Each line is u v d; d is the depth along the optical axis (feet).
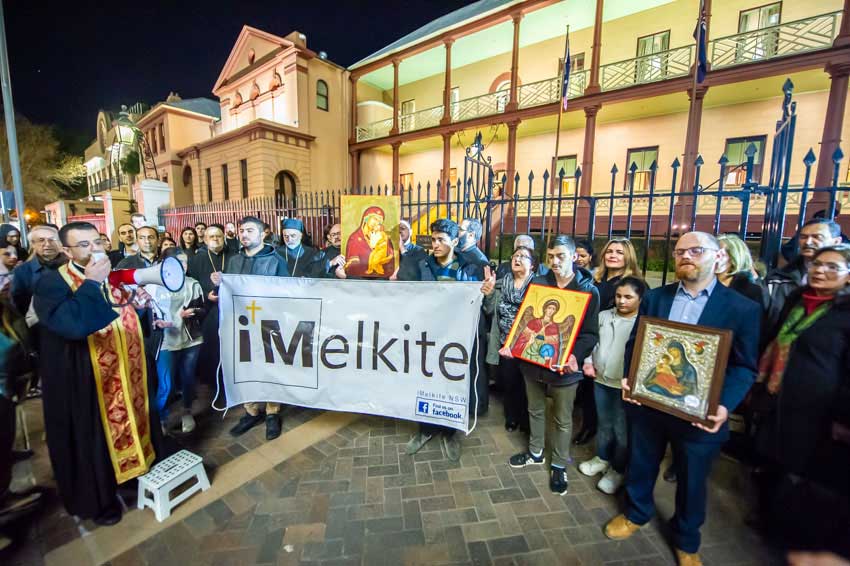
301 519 7.64
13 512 7.64
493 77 56.18
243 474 9.02
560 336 8.04
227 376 9.96
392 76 63.31
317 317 9.56
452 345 8.77
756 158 38.01
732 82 33.78
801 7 35.55
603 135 46.32
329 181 60.03
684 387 6.13
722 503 8.17
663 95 37.14
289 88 55.52
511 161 47.01
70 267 6.99
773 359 7.82
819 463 4.72
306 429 11.09
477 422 11.76
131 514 7.72
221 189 58.70
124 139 64.03
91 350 7.16
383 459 9.67
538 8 43.73
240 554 6.81
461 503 8.13
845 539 3.85
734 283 8.93
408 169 66.69
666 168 42.47
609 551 6.97
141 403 8.15
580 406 12.93
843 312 6.24
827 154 30.53
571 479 9.05
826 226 8.43
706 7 35.01
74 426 7.10
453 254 10.77
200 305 11.63
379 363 9.27
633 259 10.28
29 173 90.02
